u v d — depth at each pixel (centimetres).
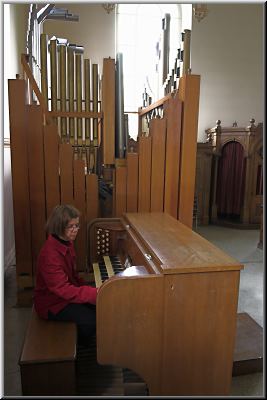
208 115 714
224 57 699
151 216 273
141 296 160
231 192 670
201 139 718
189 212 305
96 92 335
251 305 303
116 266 257
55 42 325
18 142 283
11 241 413
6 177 396
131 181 300
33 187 294
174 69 316
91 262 294
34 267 299
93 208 309
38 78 376
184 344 167
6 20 396
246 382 206
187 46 287
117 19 704
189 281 161
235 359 211
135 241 213
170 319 163
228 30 691
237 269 163
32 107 282
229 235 578
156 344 165
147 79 421
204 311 165
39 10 379
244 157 641
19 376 206
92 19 674
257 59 708
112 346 163
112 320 160
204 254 175
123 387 179
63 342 165
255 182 642
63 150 294
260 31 698
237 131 642
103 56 689
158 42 381
